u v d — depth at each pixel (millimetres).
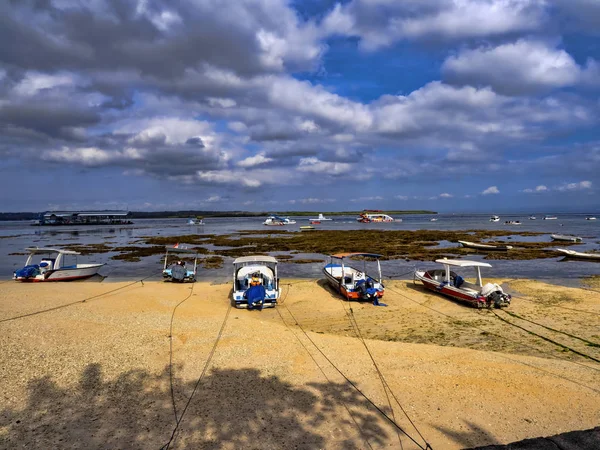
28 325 12820
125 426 7594
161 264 36156
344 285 20609
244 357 11188
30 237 74188
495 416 8102
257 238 65375
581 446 6918
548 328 15281
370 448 7043
